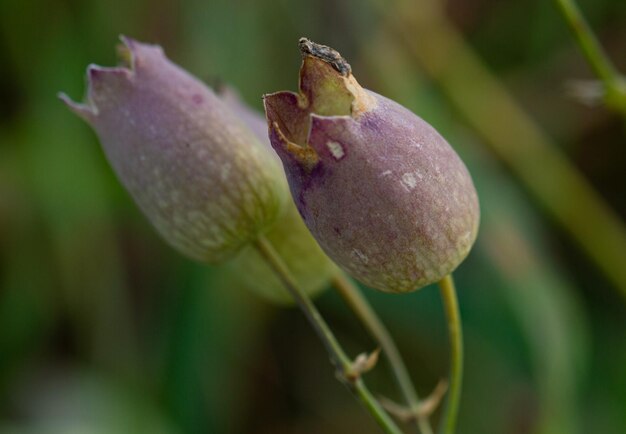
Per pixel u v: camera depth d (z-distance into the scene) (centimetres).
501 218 21
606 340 23
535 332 21
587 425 22
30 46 23
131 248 23
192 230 16
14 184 23
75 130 23
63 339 23
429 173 15
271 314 23
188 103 16
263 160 16
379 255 15
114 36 23
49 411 22
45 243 23
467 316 21
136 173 16
